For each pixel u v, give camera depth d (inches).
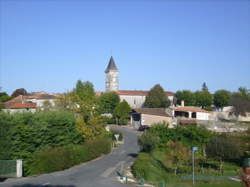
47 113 1291.8
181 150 1240.2
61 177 929.5
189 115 3331.7
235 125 2516.0
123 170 1113.4
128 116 3275.1
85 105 1797.5
